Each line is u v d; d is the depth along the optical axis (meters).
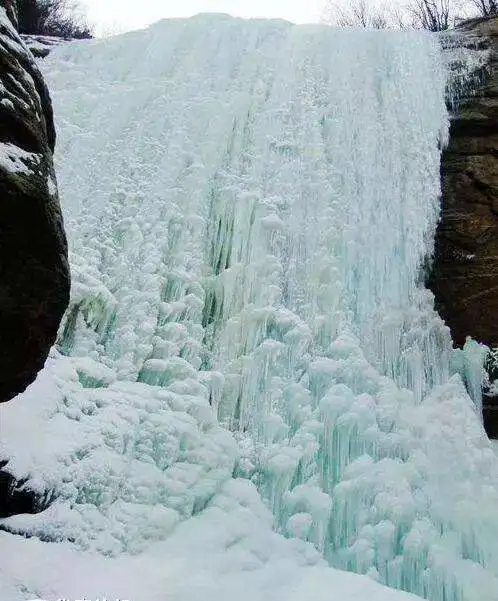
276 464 4.91
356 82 7.39
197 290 5.98
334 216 6.49
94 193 6.50
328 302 6.04
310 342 5.77
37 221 2.89
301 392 5.41
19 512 3.62
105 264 6.02
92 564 3.52
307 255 6.32
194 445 4.78
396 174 6.74
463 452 5.28
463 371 6.26
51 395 4.29
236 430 5.33
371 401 5.33
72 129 7.11
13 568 3.19
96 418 4.44
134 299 5.68
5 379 3.45
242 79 7.60
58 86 7.71
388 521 4.64
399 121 7.06
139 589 3.39
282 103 7.33
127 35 8.44
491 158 6.82
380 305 6.15
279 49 7.96
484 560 4.69
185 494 4.39
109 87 7.69
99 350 5.37
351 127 7.06
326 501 4.71
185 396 5.12
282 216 6.53
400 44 7.61
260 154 6.95
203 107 7.20
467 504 4.90
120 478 4.14
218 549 4.07
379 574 4.46
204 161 6.78
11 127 2.84
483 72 7.16
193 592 3.49
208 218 6.52
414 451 5.18
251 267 6.14
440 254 6.65
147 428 4.62
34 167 2.89
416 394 5.80
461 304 6.51
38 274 3.06
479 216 6.62
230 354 5.71
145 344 5.41
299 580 4.03
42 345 3.47
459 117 7.02
